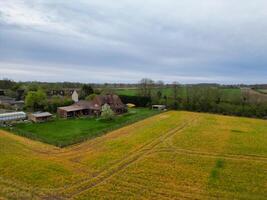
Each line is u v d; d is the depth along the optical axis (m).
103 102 81.56
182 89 117.75
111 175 31.61
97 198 25.83
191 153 41.03
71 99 96.25
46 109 83.56
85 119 71.38
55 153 40.16
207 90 111.75
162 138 50.31
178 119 74.25
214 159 38.34
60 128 58.94
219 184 29.56
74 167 34.12
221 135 54.12
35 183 28.89
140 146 44.47
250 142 48.84
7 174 30.97
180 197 26.33
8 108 90.00
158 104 103.88
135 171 32.94
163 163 36.06
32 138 48.84
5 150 40.19
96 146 44.31
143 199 25.77
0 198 24.98
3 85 146.75
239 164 36.38
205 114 88.69
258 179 31.19
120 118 74.25
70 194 26.59
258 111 87.56
